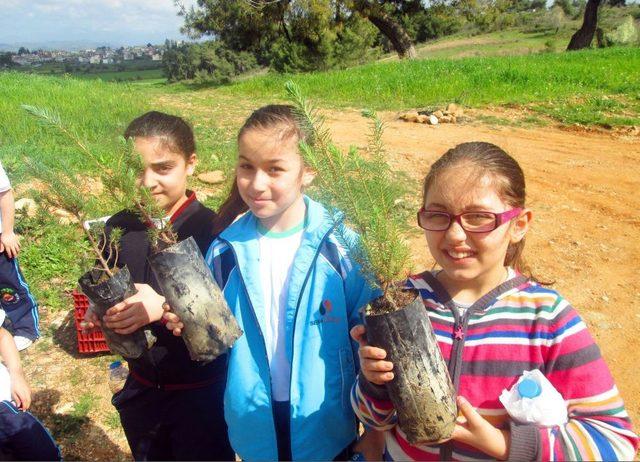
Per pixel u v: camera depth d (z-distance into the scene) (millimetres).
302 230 2188
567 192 7992
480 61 21578
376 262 1635
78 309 4098
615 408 1636
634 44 36719
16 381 2477
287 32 36625
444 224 1751
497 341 1735
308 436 2029
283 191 2049
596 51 25016
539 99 14180
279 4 32469
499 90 15281
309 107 1660
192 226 2488
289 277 2133
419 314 1643
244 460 2143
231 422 2143
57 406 3725
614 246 6262
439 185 1755
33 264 5191
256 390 2086
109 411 3684
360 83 17844
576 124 11898
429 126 12086
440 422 1617
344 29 37969
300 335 2039
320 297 2037
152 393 2434
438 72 18812
